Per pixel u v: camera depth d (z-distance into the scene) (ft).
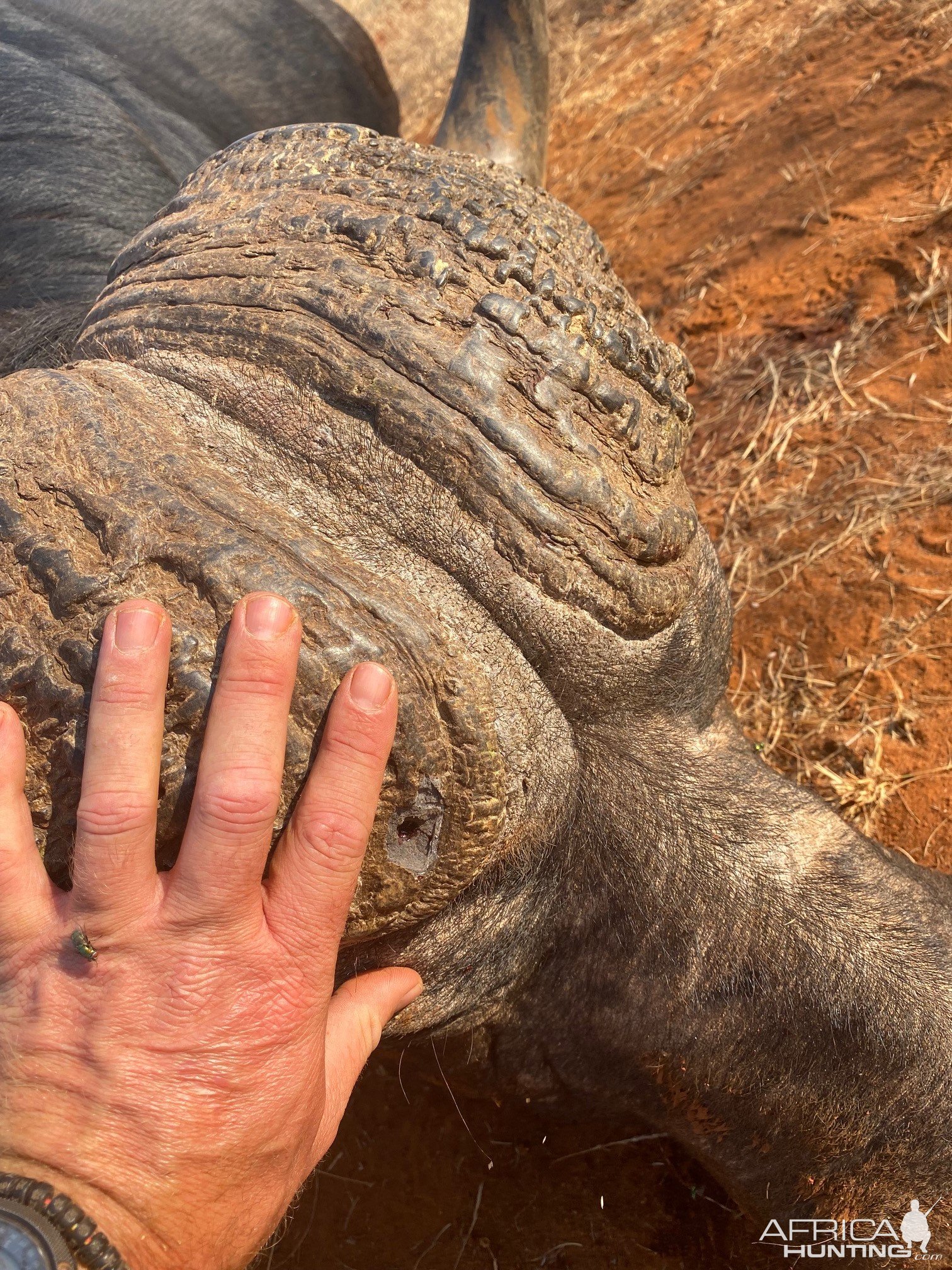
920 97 3.11
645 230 3.58
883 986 1.32
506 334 1.14
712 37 4.20
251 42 3.10
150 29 2.87
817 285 2.88
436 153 1.30
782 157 3.34
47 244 2.10
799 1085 1.36
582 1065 1.53
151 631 0.96
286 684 0.98
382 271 1.17
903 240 2.77
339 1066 1.15
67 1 2.73
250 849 0.96
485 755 1.11
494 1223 1.83
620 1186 1.81
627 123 4.16
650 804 1.38
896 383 2.56
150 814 0.96
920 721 2.07
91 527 1.03
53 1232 0.88
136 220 2.24
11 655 0.99
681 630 1.33
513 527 1.13
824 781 2.08
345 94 3.40
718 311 3.06
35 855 0.99
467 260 1.18
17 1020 0.97
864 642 2.22
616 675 1.27
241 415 1.18
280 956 1.01
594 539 1.15
